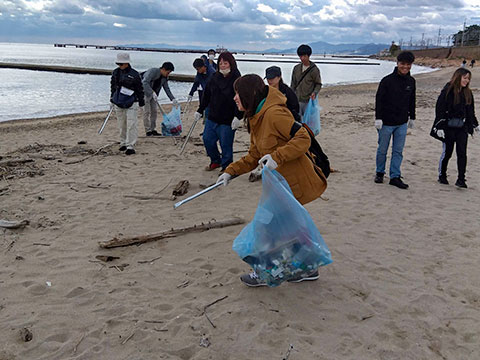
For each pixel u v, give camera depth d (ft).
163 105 58.49
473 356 8.95
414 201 18.51
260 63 307.99
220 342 9.15
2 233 14.16
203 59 29.30
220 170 22.59
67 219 15.67
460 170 20.40
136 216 16.19
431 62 313.53
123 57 24.91
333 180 21.47
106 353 8.79
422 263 12.91
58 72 125.90
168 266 12.45
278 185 10.08
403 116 19.85
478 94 68.39
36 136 32.83
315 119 24.00
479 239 14.69
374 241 14.37
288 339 9.27
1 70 125.29
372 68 267.39
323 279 11.84
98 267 12.27
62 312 10.08
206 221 15.79
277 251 10.32
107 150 27.17
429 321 10.07
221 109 20.59
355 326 9.81
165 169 22.76
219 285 11.44
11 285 11.17
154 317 9.98
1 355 8.58
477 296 11.16
